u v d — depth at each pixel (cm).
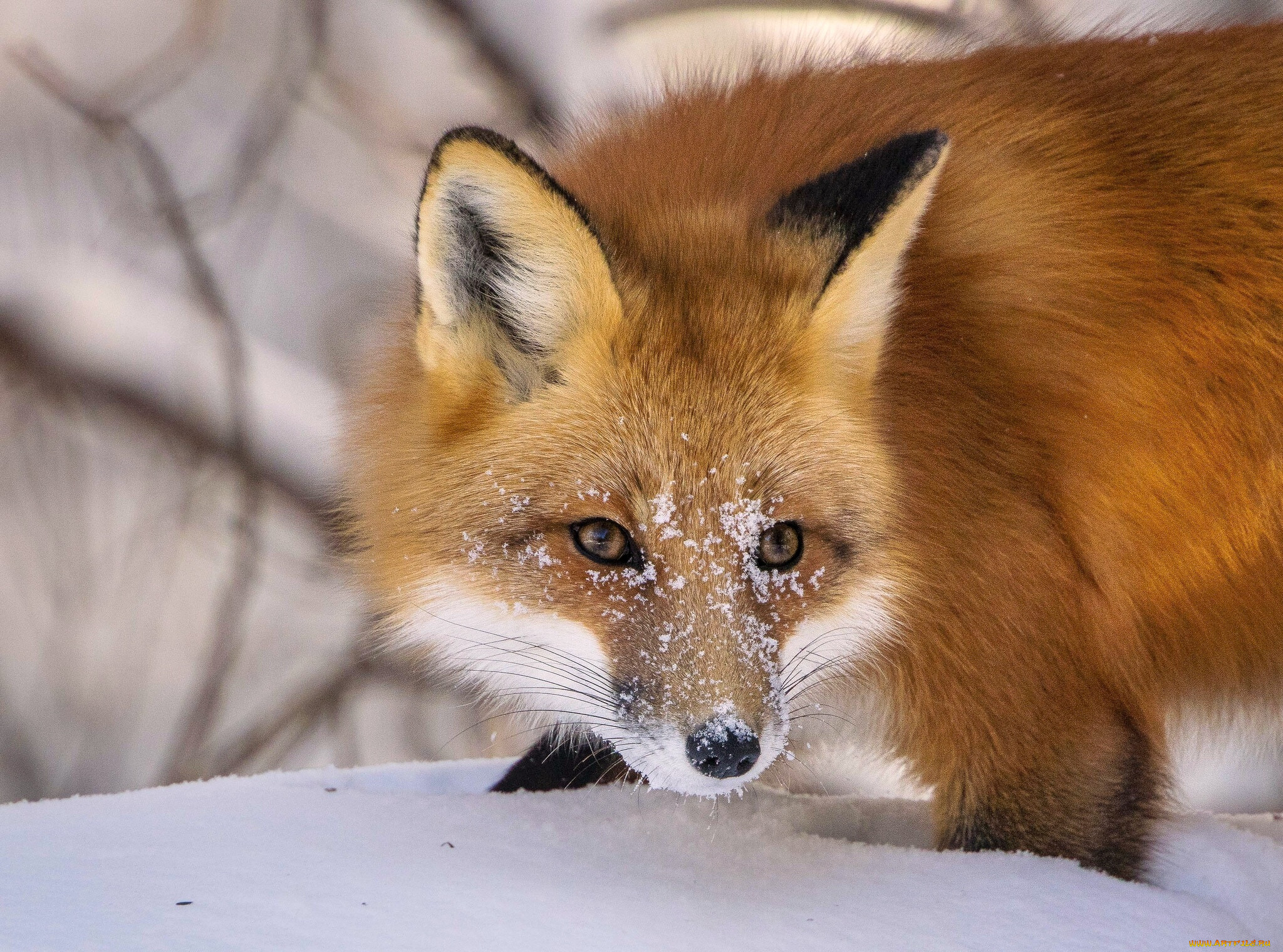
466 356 695
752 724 614
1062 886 622
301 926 498
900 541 695
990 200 737
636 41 1360
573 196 661
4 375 1432
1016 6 1255
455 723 1531
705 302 688
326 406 1454
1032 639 702
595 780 842
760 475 656
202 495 1473
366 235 1717
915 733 737
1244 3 1174
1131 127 767
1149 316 730
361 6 1689
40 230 1524
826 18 1302
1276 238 747
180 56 1572
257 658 1600
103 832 617
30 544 1515
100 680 1536
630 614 650
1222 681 804
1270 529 759
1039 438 714
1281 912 642
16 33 1720
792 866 629
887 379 705
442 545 705
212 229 1564
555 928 517
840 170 712
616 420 668
